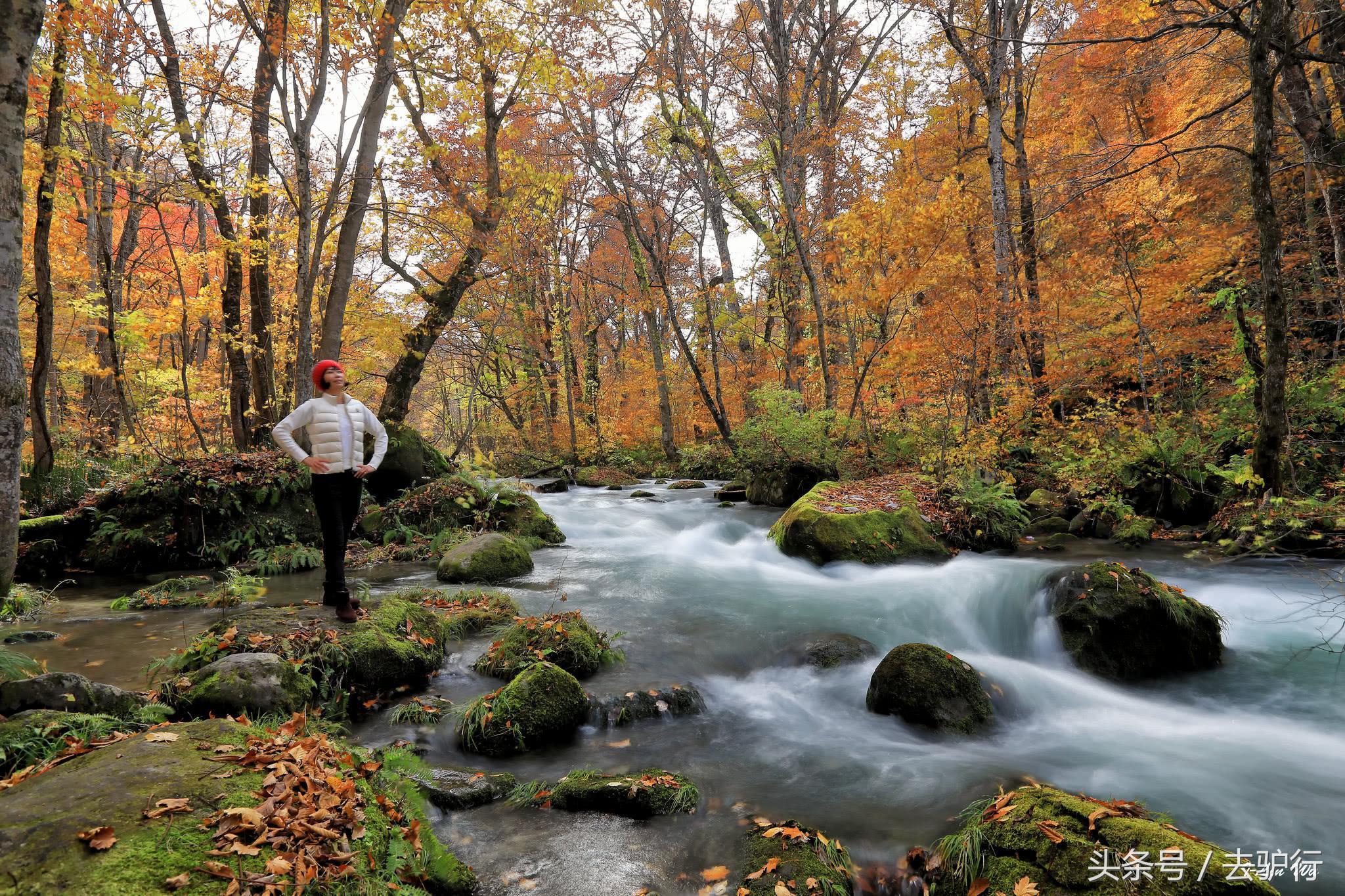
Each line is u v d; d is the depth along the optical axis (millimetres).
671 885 2859
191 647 4574
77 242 14328
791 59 17391
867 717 4707
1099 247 11508
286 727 3201
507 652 5148
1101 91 12336
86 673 4602
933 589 6918
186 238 18219
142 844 1988
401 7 11414
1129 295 10891
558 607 6766
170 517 8523
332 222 14289
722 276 22797
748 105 19844
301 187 10625
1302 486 8242
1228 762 4051
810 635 5809
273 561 8305
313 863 2078
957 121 18094
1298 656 5707
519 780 3742
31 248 13500
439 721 4293
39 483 9297
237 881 1916
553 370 23969
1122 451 10984
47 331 9609
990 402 13086
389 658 4746
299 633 4676
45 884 1793
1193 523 10203
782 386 20203
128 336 14664
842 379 17625
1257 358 9234
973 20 15797
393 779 3164
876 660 5504
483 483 10742
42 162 9430
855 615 6520
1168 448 10477
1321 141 10258
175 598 6684
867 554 8711
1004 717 4734
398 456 11375
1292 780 3812
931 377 12531
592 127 20375
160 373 15375
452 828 3225
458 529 9930
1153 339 11203
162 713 3561
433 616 5656
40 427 9586
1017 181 14648
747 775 3859
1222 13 7574
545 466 21984
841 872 2916
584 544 10562
